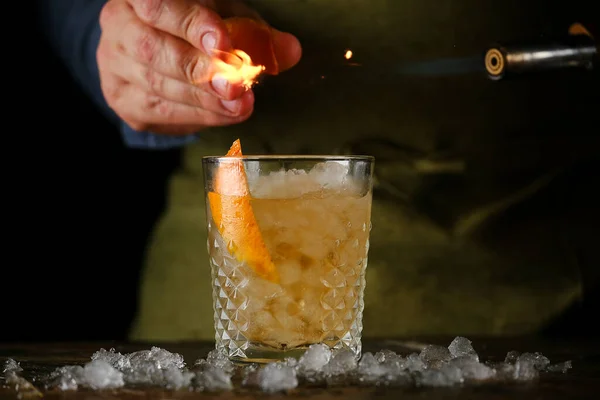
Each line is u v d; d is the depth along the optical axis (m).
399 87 1.04
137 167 1.14
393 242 1.04
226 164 0.61
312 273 0.61
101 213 1.16
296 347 0.61
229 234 0.61
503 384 0.57
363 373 0.58
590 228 1.04
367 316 1.04
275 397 0.55
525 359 0.62
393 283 1.04
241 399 0.54
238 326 0.62
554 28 1.04
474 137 1.04
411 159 1.04
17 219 1.17
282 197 0.60
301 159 0.61
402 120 1.04
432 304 1.04
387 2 1.03
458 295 1.04
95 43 0.98
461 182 1.04
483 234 1.04
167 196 1.12
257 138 1.06
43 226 1.17
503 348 0.70
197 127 0.92
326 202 0.61
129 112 0.89
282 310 0.61
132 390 0.57
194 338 1.08
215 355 0.62
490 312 1.04
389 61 1.04
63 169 1.17
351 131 1.05
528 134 1.04
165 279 1.08
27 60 1.15
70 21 1.01
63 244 1.17
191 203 1.08
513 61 0.68
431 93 1.04
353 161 0.62
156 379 0.58
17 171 1.16
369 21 1.03
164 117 0.87
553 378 0.59
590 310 1.04
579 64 0.69
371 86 1.04
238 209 0.61
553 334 1.04
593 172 1.04
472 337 0.75
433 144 1.04
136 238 1.17
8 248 1.17
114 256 1.17
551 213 1.04
